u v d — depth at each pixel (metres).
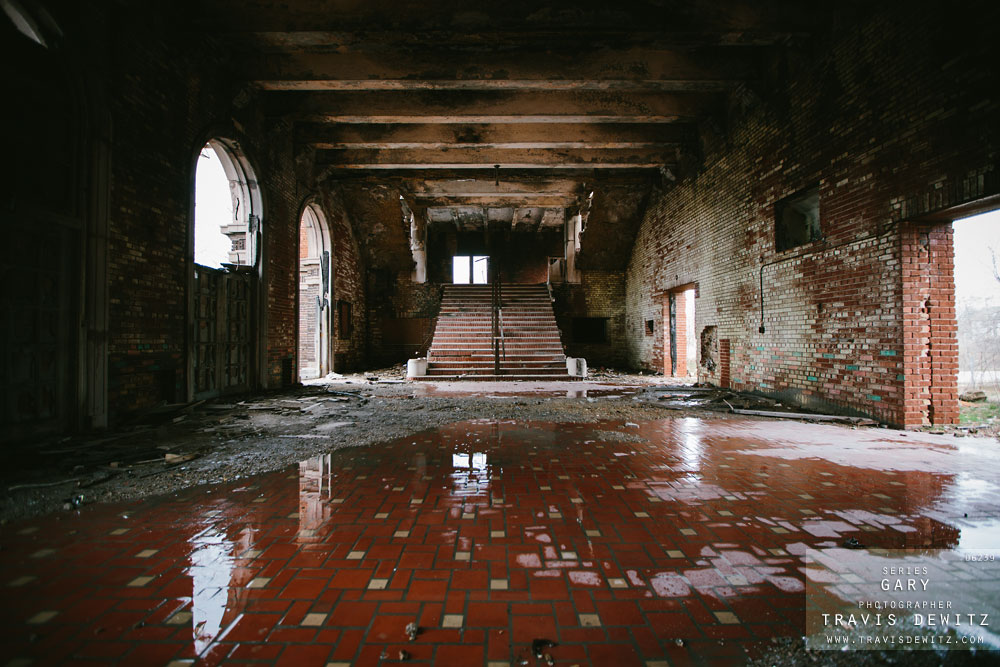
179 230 6.57
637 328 15.69
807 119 6.85
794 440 5.14
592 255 16.67
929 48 4.90
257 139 8.75
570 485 3.62
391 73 7.81
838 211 6.28
